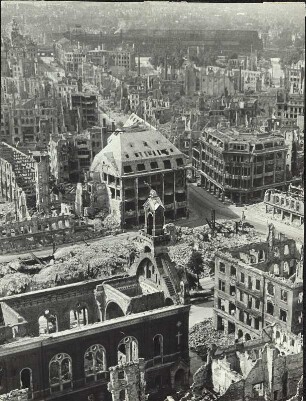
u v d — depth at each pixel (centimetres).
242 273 12031
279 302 11294
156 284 11200
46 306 10881
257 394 9350
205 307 13762
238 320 12306
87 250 16850
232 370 9562
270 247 13062
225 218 19362
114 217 19088
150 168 19250
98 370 10306
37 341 9306
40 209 19738
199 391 9812
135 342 10238
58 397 9656
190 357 11531
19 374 9281
